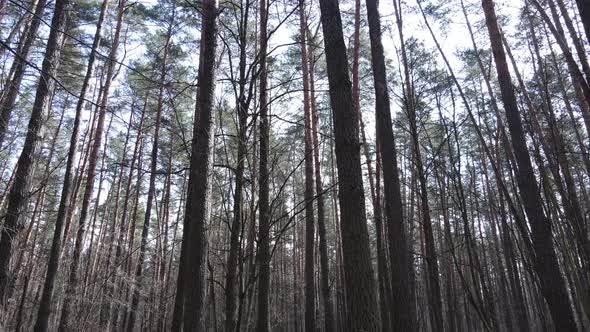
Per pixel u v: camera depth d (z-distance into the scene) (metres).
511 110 8.24
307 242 13.69
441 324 9.59
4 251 8.02
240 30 6.16
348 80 5.62
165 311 16.50
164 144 19.00
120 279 14.56
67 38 14.31
